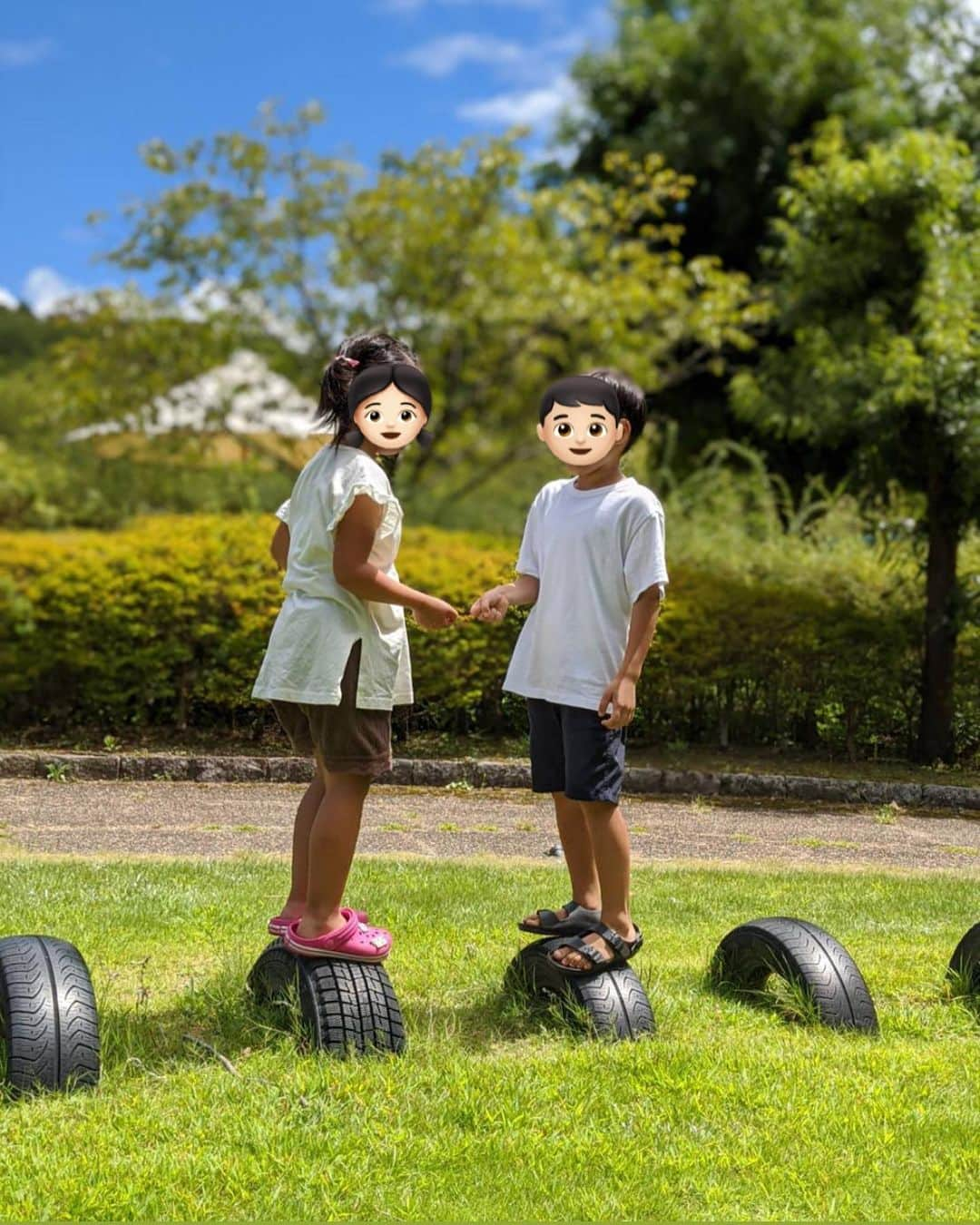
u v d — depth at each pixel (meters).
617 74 22.27
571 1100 3.46
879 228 11.38
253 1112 3.32
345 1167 3.04
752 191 21.34
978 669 11.05
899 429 10.80
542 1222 2.84
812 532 13.34
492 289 19.12
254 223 19.22
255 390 19.94
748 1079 3.64
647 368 18.98
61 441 22.45
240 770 9.74
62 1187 2.89
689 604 10.99
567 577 4.16
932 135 11.48
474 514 19.28
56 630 10.66
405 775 9.85
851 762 10.90
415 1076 3.57
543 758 4.30
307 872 4.17
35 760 9.67
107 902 5.58
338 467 3.85
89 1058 3.48
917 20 21.81
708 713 11.22
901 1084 3.66
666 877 6.67
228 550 10.97
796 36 21.11
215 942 4.98
